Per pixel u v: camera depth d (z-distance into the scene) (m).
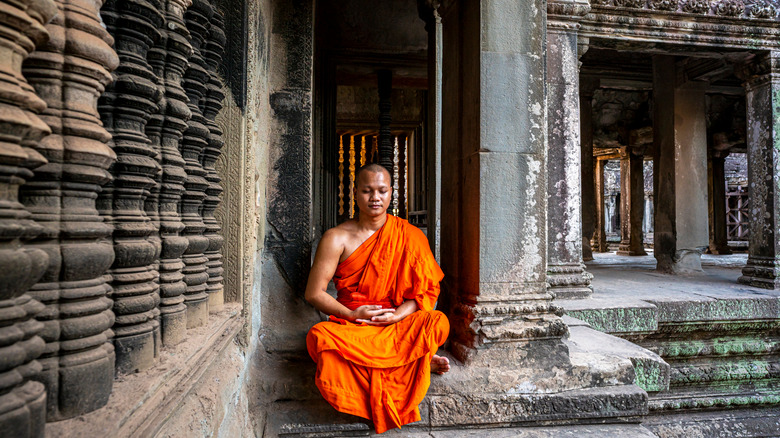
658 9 5.37
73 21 1.07
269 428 2.44
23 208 0.94
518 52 2.87
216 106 2.22
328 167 7.27
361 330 2.43
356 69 7.42
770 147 5.65
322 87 7.14
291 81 3.42
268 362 2.91
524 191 2.85
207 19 2.00
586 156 9.45
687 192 7.20
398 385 2.38
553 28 4.99
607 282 6.12
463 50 3.10
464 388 2.59
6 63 0.87
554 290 4.73
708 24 5.52
